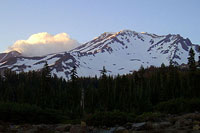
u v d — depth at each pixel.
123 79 93.19
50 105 80.12
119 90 88.31
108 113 33.12
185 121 22.62
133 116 36.59
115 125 29.94
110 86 91.75
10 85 110.69
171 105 53.88
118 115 32.38
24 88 99.81
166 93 79.31
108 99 82.06
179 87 85.00
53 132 23.05
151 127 22.19
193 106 49.22
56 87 104.62
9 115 44.97
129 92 85.44
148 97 79.12
